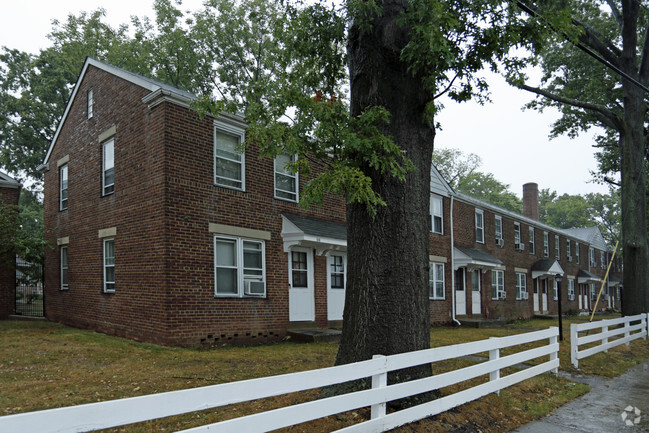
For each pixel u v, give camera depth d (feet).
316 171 50.24
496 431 19.90
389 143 19.72
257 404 19.76
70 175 51.65
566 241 121.29
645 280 61.77
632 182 62.64
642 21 72.08
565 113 74.84
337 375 15.03
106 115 45.42
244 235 42.01
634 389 29.22
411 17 19.94
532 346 43.83
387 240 21.21
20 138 99.60
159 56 96.63
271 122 23.16
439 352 19.94
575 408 24.38
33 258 54.03
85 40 100.58
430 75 21.65
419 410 18.37
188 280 37.29
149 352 32.50
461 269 75.15
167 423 17.40
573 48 69.51
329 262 50.57
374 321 20.74
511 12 22.18
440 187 70.95
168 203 36.73
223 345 38.60
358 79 22.70
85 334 40.96
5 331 42.60
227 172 41.70
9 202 58.70
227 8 95.71
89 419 8.98
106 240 44.57
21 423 8.02
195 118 39.37
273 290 43.86
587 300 132.67
